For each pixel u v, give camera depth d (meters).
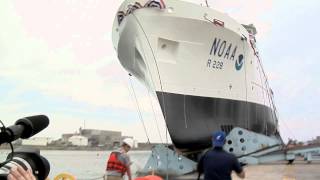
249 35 15.46
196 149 13.16
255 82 15.84
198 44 13.44
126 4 13.53
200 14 13.30
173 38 13.14
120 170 7.44
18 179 1.13
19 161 1.20
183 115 13.04
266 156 12.99
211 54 13.69
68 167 20.34
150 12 12.95
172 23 13.05
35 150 1.30
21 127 1.24
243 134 12.88
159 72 12.98
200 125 13.21
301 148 15.42
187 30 13.23
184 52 13.28
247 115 14.80
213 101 13.66
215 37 13.64
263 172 12.30
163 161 12.01
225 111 13.95
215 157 4.72
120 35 14.12
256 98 15.74
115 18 14.85
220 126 13.61
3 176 1.12
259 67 16.98
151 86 13.27
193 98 13.30
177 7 13.09
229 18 14.06
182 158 12.14
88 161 30.30
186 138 12.92
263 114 16.39
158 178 3.50
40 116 1.38
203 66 13.59
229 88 14.16
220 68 13.95
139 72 14.25
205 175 4.75
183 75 13.26
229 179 4.71
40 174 1.26
